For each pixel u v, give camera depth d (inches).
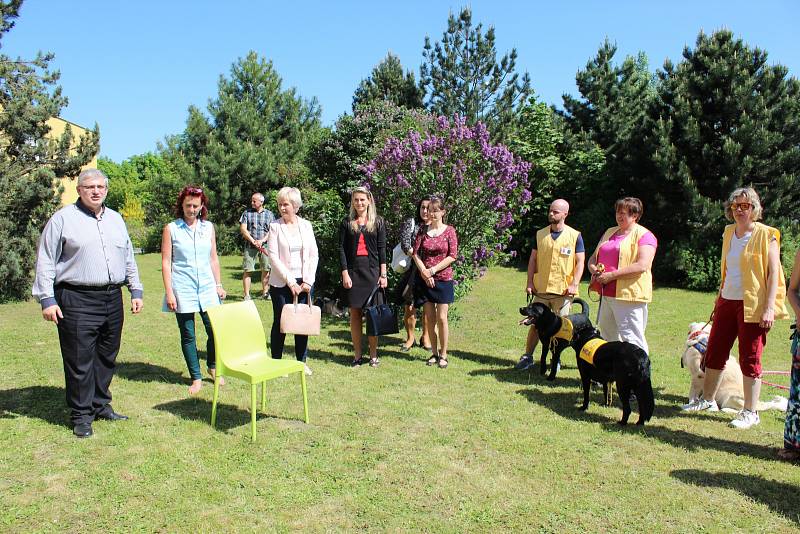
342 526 116.1
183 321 196.9
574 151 681.0
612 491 131.8
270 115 907.4
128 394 195.3
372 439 159.8
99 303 161.5
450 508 123.5
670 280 516.7
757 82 482.3
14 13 390.6
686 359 194.7
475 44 876.6
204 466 141.2
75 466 140.3
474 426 170.9
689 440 162.6
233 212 851.4
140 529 113.7
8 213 386.6
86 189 158.2
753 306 165.3
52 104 403.2
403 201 316.8
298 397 194.9
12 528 113.3
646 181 511.5
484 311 376.5
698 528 117.0
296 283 209.3
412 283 239.9
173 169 881.5
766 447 158.1
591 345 181.8
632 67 768.3
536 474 139.9
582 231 578.6
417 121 511.5
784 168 476.4
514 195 349.4
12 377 211.8
